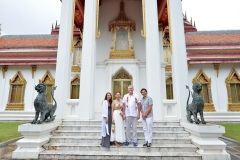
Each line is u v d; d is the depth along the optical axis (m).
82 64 9.95
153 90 9.45
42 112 7.19
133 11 16.08
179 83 9.35
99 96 14.19
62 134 7.74
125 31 15.50
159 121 8.66
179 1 10.38
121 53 14.85
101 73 14.67
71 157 6.23
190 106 7.47
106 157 6.18
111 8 16.17
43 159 6.20
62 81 9.61
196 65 17.97
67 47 10.09
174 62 9.84
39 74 18.42
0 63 18.20
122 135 6.59
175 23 10.07
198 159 6.04
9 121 16.97
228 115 16.62
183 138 7.19
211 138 6.38
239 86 17.59
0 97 18.05
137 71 14.37
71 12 10.68
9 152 7.08
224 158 5.99
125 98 6.89
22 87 18.30
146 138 6.62
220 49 18.22
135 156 6.11
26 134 6.64
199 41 19.69
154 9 10.55
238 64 17.88
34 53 18.97
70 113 9.62
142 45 15.36
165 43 18.03
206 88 17.66
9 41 21.38
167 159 6.05
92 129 8.20
